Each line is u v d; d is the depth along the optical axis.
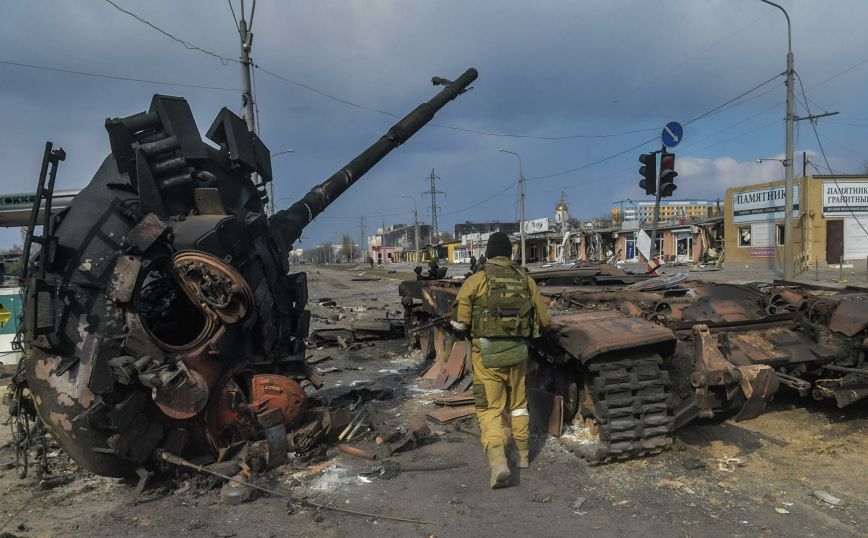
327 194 6.26
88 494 4.27
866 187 29.83
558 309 5.88
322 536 3.52
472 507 3.83
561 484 4.12
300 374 5.13
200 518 3.79
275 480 4.34
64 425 3.88
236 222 4.36
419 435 4.98
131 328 3.94
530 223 66.88
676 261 40.09
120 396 3.91
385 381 7.98
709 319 5.02
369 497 4.04
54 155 4.03
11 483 4.54
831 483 3.98
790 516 3.54
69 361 3.89
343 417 5.10
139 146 4.24
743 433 5.06
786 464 4.35
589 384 4.70
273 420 4.47
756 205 32.31
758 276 26.22
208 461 4.39
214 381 4.33
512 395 4.42
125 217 4.24
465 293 4.27
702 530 3.40
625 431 4.26
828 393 4.75
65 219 4.23
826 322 5.16
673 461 4.45
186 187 4.55
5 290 9.76
